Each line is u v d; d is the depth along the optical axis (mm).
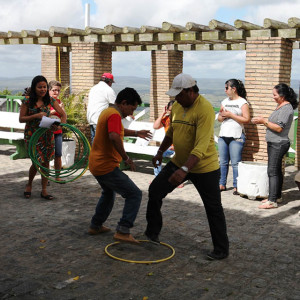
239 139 7488
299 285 3918
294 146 10297
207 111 4090
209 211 4406
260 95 8023
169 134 4762
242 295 3678
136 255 4520
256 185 7086
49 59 16391
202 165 4266
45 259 4324
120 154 4410
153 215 4699
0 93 15984
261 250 4805
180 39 9609
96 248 4680
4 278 3846
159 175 4562
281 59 7848
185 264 4316
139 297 3570
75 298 3512
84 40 10727
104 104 8953
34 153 6242
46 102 6391
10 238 4910
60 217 5801
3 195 6898
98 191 7359
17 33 11883
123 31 9906
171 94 4016
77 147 10477
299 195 7652
